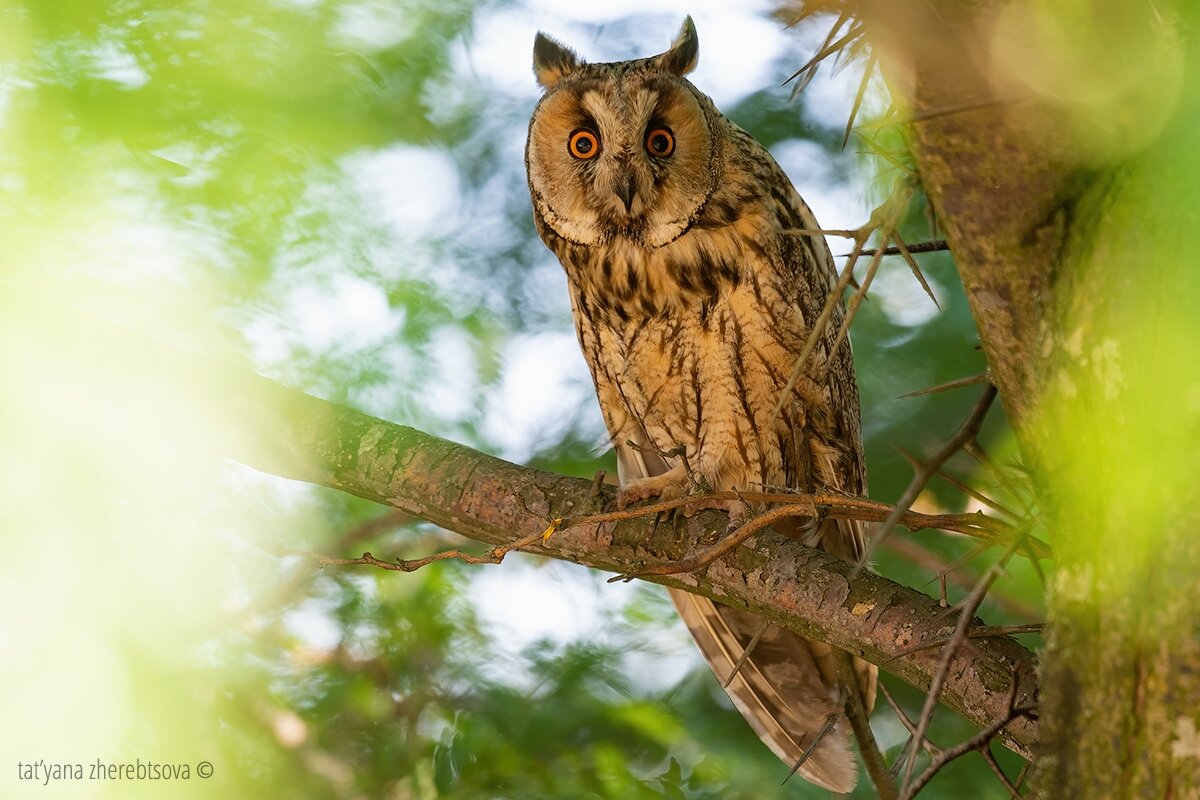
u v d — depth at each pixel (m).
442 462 7.98
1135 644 4.29
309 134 9.30
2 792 7.35
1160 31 4.44
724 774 9.77
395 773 8.98
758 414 10.49
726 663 10.10
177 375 8.00
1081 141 4.66
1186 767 4.13
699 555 6.36
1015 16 4.53
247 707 8.93
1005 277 4.94
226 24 9.06
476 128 11.93
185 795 7.68
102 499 7.77
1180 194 4.33
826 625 7.15
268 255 9.18
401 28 10.78
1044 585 5.45
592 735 9.61
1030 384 4.98
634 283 10.46
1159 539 4.24
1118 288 4.45
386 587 9.60
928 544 10.80
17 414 7.73
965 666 6.59
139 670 7.67
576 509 7.84
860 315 12.73
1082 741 4.39
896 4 4.66
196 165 8.91
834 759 9.37
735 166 10.42
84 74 8.70
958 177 4.92
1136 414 4.32
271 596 8.24
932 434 11.91
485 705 9.54
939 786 10.22
